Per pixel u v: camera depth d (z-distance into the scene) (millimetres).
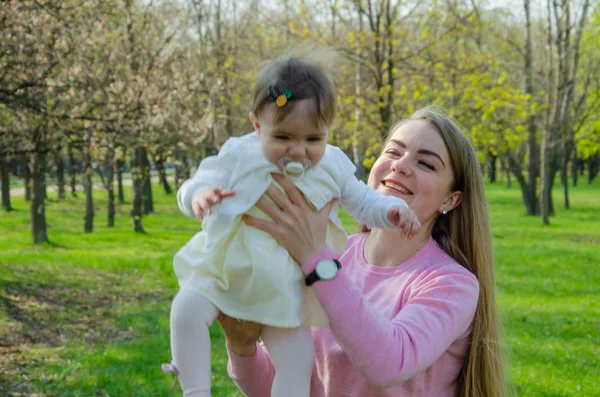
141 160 22062
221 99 19625
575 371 6824
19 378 6652
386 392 2043
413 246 2238
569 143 29578
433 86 16516
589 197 39312
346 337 1789
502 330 2432
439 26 15859
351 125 13945
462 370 2211
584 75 29484
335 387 2123
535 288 11398
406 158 2223
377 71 14086
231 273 1806
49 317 9469
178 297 1820
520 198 38219
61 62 9844
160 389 6301
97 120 10328
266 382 2215
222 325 2039
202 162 1945
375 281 2240
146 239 20406
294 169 1794
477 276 2283
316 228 1848
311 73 1760
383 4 14094
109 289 11805
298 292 1850
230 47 22047
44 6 9547
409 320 1936
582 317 9250
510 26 26344
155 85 13148
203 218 1879
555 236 19625
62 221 26391
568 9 22953
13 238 20031
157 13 16609
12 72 9320
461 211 2316
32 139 10156
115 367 7066
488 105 15250
